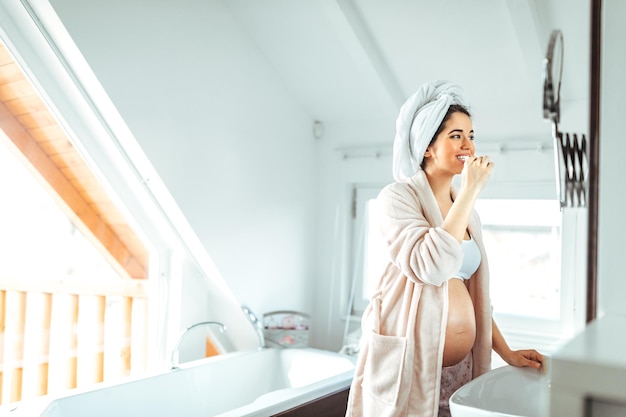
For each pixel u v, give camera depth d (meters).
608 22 0.85
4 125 2.30
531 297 2.82
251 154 3.00
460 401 1.33
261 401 2.25
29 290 2.55
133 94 2.39
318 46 2.88
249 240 3.01
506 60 2.59
